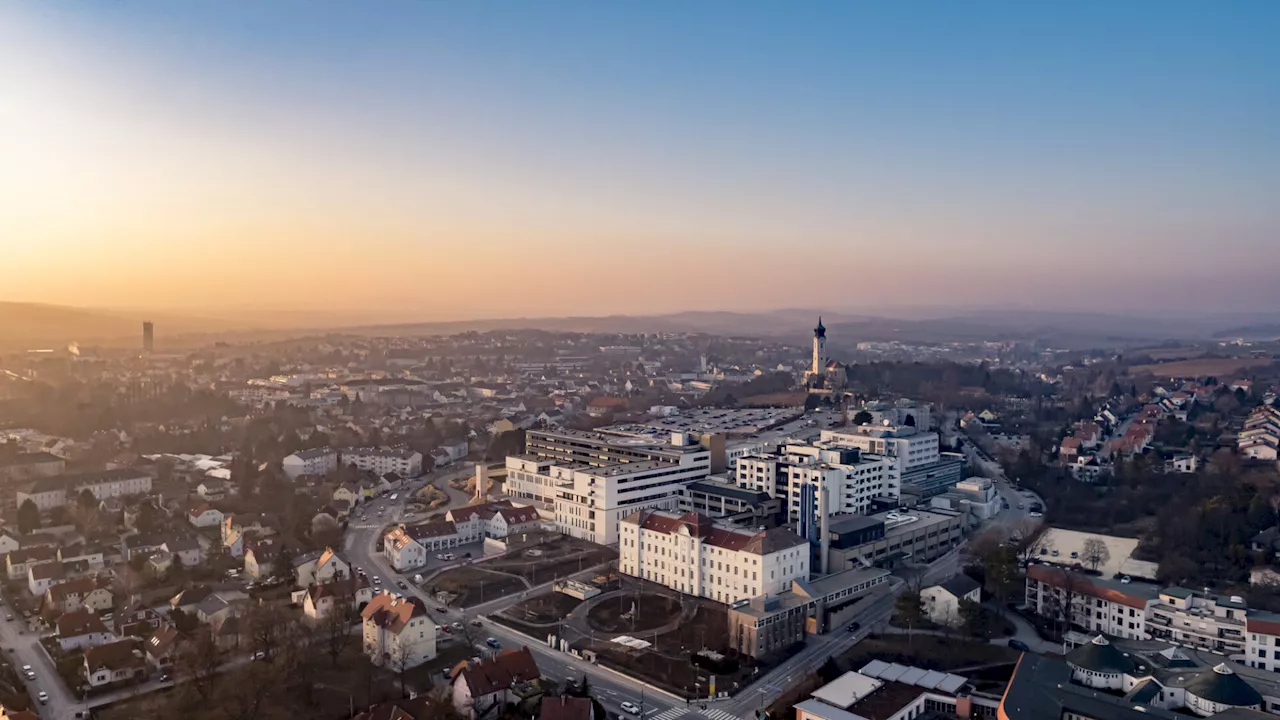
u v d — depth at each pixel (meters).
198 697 177.12
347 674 189.38
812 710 162.62
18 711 169.00
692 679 188.12
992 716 168.50
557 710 159.00
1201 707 158.50
